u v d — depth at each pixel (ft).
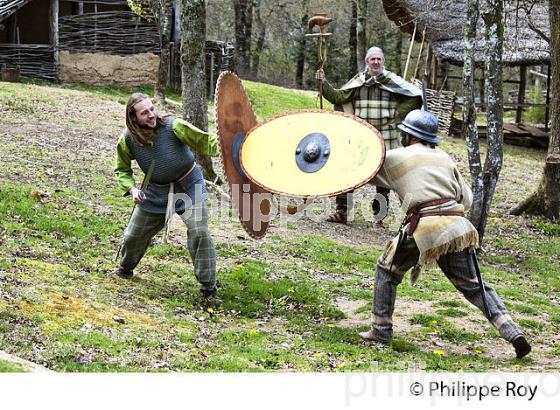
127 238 25.48
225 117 23.13
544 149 90.84
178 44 92.07
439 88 98.53
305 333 23.53
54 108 66.18
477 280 21.99
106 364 18.40
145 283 26.27
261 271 29.89
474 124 39.86
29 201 34.22
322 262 33.42
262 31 146.30
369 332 23.09
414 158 21.72
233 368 19.24
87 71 87.81
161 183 24.70
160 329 21.66
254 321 24.26
